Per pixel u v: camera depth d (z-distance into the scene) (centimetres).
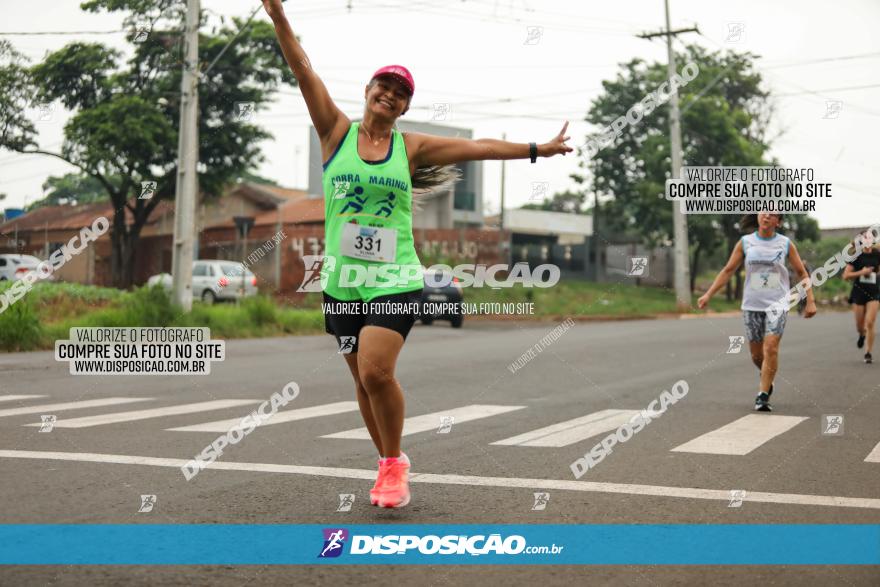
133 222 3319
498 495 455
